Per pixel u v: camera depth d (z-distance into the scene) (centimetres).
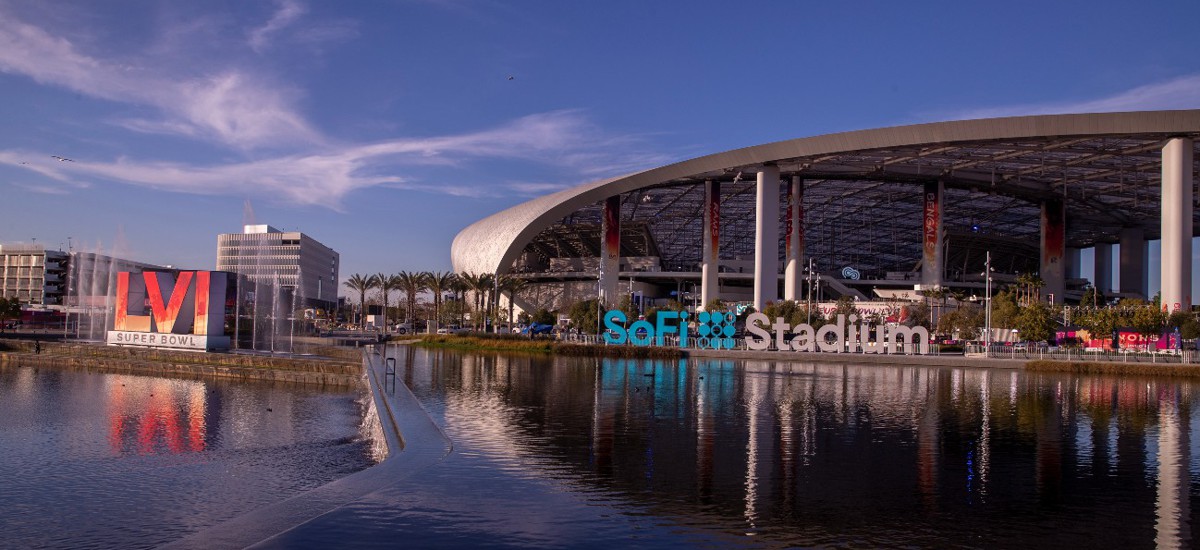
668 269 10712
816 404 2528
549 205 9100
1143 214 9919
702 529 968
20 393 3388
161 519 1387
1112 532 1011
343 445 2153
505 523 928
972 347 6100
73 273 10862
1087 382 3884
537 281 10906
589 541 883
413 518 917
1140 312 5938
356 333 9219
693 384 3241
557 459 1431
